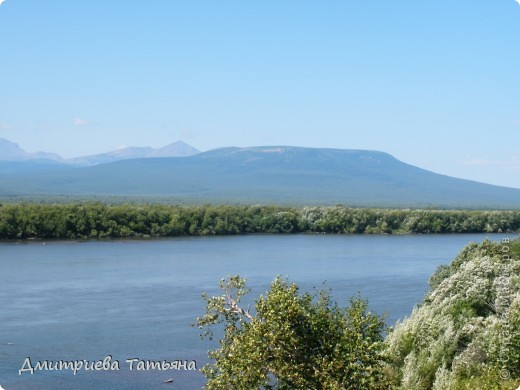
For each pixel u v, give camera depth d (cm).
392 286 6869
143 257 9250
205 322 2394
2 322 5222
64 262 8606
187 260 8988
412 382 2645
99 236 11594
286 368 2162
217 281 7256
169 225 12288
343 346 2217
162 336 4803
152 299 6212
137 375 3931
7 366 4078
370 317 2375
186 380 3856
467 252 4191
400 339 2997
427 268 8269
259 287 6750
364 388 2155
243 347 2222
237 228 12962
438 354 2784
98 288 6788
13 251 9662
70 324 5169
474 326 2845
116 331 4944
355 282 7144
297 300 2289
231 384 2267
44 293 6469
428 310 3152
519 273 3322
